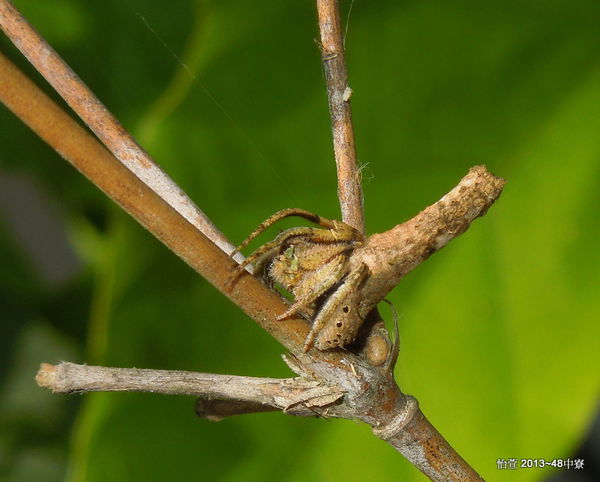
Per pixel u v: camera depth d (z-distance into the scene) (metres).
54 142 0.18
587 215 0.23
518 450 0.22
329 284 0.19
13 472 0.27
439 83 0.23
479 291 0.23
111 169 0.18
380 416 0.19
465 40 0.23
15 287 0.28
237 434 0.23
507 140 0.23
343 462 0.23
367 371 0.19
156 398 0.23
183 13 0.26
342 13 0.23
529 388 0.22
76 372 0.19
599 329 0.22
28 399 0.27
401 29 0.23
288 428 0.23
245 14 0.23
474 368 0.23
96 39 0.25
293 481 0.23
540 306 0.23
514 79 0.23
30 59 0.19
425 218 0.19
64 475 0.27
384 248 0.19
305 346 0.19
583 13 0.23
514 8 0.23
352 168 0.20
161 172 0.20
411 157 0.23
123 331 0.22
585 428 0.22
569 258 0.23
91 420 0.22
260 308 0.19
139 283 0.22
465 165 0.23
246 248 0.23
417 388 0.23
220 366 0.23
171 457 0.23
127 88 0.26
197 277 0.22
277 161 0.23
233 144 0.23
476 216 0.19
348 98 0.20
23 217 0.33
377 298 0.19
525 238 0.23
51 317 0.27
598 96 0.23
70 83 0.19
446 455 0.20
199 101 0.23
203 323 0.22
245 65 0.23
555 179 0.23
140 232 0.22
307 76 0.23
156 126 0.22
